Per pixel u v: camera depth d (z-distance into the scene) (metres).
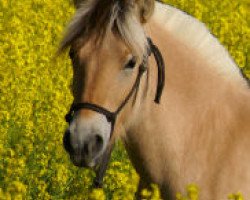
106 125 9.79
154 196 9.62
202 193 10.31
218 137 10.45
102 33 9.75
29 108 17.25
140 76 10.02
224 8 30.17
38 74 20.14
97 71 9.73
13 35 22.22
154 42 10.51
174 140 10.44
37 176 14.40
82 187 14.20
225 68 10.80
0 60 19.77
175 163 10.43
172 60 10.55
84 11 9.91
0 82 18.61
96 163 9.79
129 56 9.73
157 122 10.42
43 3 28.12
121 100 9.88
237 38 24.89
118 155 15.92
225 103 10.59
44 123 16.53
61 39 10.02
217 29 26.33
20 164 13.74
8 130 16.33
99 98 9.72
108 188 13.76
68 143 9.70
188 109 10.52
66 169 14.31
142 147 10.52
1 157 14.12
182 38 10.71
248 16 30.17
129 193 11.37
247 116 10.52
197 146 10.45
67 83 19.03
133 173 12.85
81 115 9.71
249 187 10.19
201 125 10.51
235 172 10.26
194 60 10.66
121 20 9.73
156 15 10.71
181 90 10.52
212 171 10.34
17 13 26.12
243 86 10.80
